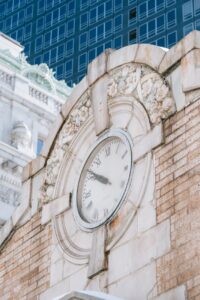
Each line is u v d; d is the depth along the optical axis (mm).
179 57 17234
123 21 79812
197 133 16234
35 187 20641
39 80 46219
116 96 18703
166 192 16516
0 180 39219
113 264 17094
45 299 18688
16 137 42062
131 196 17359
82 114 19672
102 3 83062
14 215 20969
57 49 84375
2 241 20953
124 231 17141
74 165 19531
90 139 19297
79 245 18406
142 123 17750
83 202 18781
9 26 91188
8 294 20047
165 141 17016
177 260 15617
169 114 17094
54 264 18922
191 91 16719
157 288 15820
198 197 15664
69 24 85062
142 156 17453
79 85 20016
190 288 15078
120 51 18906
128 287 16484
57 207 19438
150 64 17953
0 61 44562
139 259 16516
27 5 91000
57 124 20406
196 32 17094
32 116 43938
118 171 18078
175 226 15969
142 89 17984
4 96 43094
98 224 17859
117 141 18406
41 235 19781
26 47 87562
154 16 77125
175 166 16516
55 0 88250
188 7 74562
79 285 17828
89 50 81188
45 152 20562
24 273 19812
